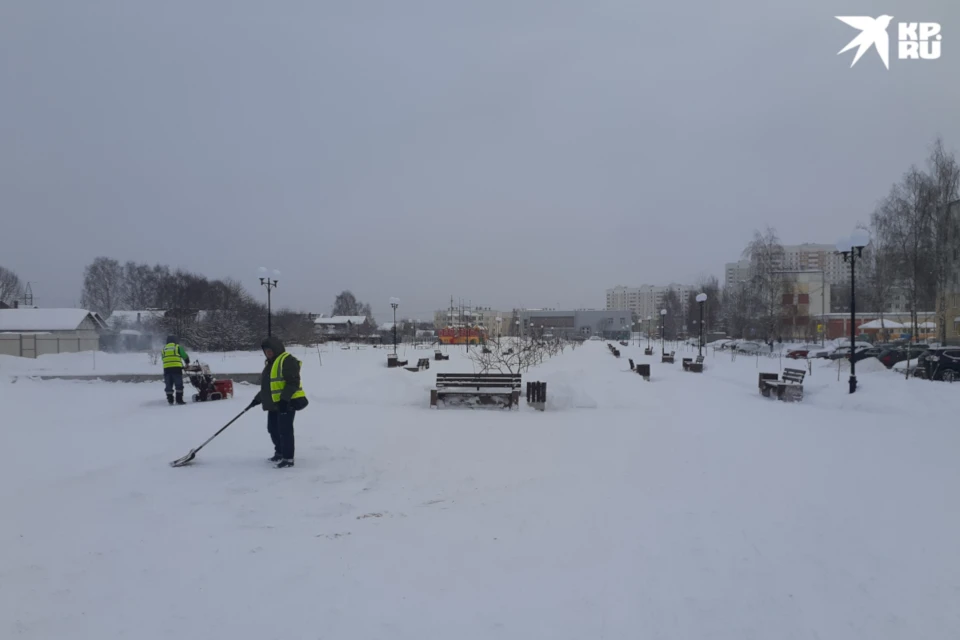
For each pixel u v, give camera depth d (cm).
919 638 333
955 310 4134
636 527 517
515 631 336
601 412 1323
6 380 1877
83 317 5206
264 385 754
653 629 341
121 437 955
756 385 2155
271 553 453
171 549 459
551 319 11762
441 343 7819
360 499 603
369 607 364
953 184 3553
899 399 1418
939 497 615
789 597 383
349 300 13100
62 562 431
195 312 5472
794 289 6769
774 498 610
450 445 898
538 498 608
